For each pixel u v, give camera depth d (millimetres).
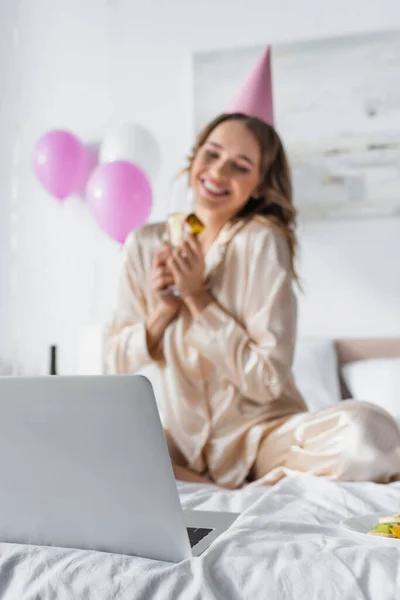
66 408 640
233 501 1120
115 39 2996
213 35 2891
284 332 1611
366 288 2729
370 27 2750
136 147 2670
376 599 570
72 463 659
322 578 591
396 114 2703
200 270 1658
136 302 1847
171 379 1677
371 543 693
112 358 1772
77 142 2779
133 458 640
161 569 625
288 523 783
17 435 664
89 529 683
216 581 612
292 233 1910
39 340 2986
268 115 2484
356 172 2729
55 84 3049
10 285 3023
